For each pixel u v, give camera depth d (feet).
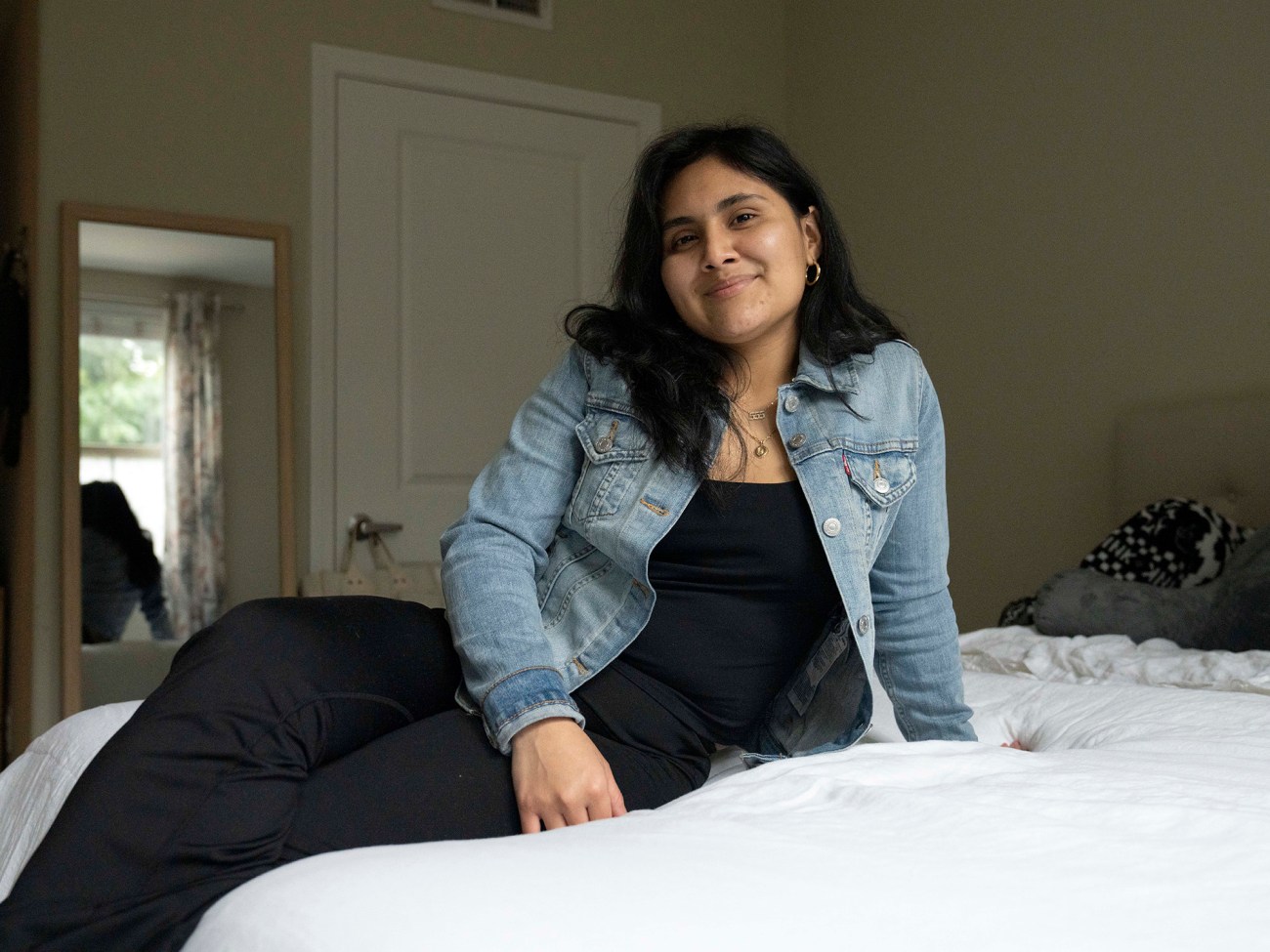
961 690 4.13
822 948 1.73
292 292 11.89
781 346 4.00
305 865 2.09
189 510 11.30
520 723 3.25
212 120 11.59
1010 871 2.07
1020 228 11.16
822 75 13.98
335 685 3.12
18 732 11.46
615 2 13.61
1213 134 9.28
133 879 2.58
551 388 4.07
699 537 3.76
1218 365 9.23
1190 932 1.82
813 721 4.16
